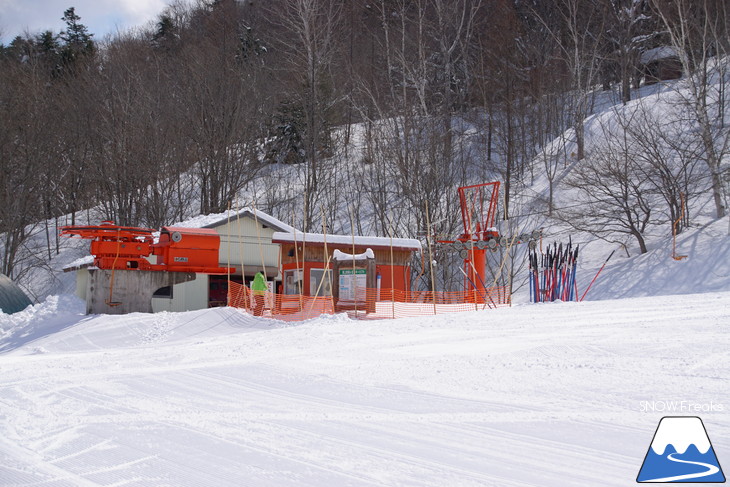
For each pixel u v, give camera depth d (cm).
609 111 5188
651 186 3916
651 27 5978
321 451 610
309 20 5675
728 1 5047
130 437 671
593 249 3619
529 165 5047
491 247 2606
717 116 3959
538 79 5834
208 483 528
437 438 650
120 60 5619
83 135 5116
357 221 4519
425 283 3872
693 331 1256
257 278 2181
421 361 1110
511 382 913
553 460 575
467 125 6053
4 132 4588
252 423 723
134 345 1644
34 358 1355
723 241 3133
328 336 1492
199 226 3047
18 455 614
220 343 1487
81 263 3017
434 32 6056
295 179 5281
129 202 4828
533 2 6919
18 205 4497
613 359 1030
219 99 5012
